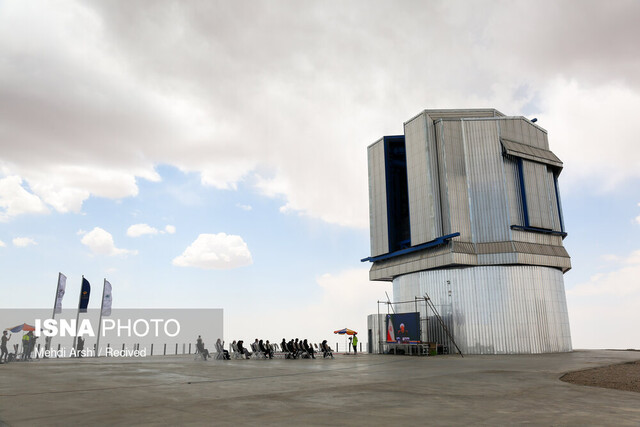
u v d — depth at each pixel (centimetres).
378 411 847
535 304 3606
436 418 770
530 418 770
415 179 4131
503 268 3644
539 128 4203
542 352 3525
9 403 933
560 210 4188
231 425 709
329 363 2467
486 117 4091
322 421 743
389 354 3838
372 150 4831
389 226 4459
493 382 1391
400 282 4262
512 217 3750
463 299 3694
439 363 2358
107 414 808
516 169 3909
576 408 882
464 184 3894
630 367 1989
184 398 1022
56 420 750
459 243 3725
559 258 3816
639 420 751
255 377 1561
